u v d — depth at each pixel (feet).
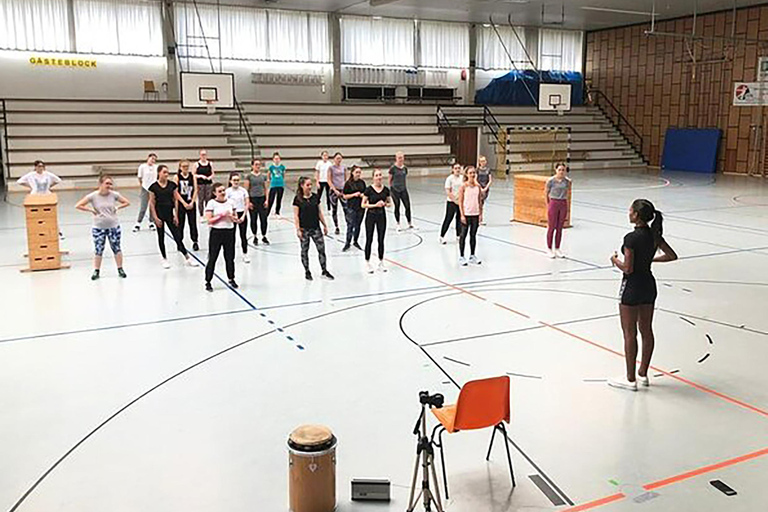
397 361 19.93
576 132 89.71
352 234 36.35
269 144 74.02
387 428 15.70
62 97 72.28
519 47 92.48
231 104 71.05
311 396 17.44
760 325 23.35
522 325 23.39
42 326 23.11
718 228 42.42
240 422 15.97
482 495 12.97
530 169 81.82
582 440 15.19
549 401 17.24
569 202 43.16
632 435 15.42
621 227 43.24
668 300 26.45
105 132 68.49
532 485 13.33
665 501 12.75
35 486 13.21
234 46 77.92
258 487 13.19
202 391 17.74
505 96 91.50
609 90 93.35
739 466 14.06
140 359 20.02
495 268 32.04
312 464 12.05
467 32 89.25
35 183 36.68
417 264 32.96
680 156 83.35
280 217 47.44
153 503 12.64
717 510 12.44
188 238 39.45
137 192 61.87
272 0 73.92
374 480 12.74
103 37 72.18
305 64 82.53
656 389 18.01
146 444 14.89
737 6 75.20
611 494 13.01
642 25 87.71
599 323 23.61
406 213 43.01
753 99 75.56
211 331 22.62
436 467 14.03
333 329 22.89
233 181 32.86
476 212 32.40
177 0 74.23
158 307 25.43
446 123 83.41
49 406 16.81
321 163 49.29
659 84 86.28
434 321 23.84
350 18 82.84
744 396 17.56
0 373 18.94
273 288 28.35
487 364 19.71
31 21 69.21
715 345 21.38
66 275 30.40
